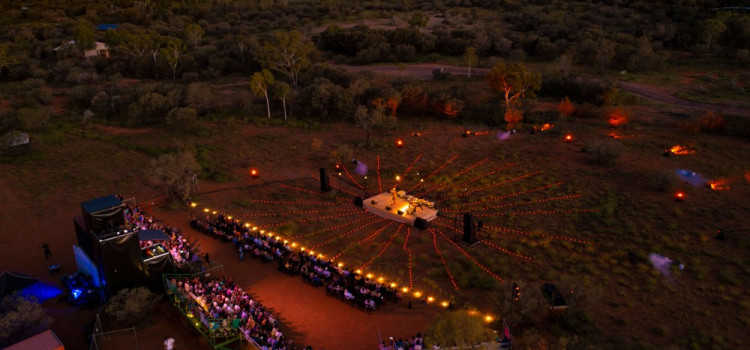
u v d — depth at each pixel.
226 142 73.25
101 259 34.84
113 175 61.94
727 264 38.78
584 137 68.06
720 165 56.72
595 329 32.41
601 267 39.66
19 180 60.81
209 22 174.75
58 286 39.28
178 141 72.00
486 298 36.47
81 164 65.69
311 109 84.62
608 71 99.38
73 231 48.53
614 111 72.75
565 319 33.19
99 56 131.25
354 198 54.50
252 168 63.25
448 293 37.22
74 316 35.69
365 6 187.75
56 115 88.81
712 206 47.75
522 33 130.62
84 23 163.25
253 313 33.62
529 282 37.94
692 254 40.41
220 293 35.38
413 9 181.88
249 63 117.88
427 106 82.12
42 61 133.38
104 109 87.75
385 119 77.19
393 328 33.38
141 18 181.12
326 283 38.28
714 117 67.50
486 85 92.94
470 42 120.62
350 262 41.91
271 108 88.19
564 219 47.69
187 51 131.62
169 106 83.06
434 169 61.12
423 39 124.56
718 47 106.75
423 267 40.84
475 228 46.59
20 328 30.34
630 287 36.75
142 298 34.09
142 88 90.06
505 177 57.56
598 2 159.38
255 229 47.38
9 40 151.12
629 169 57.12
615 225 45.78
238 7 190.00
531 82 77.31
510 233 45.75
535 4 166.88
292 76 100.19
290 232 46.69
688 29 118.38
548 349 30.12
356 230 47.53
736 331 31.70
